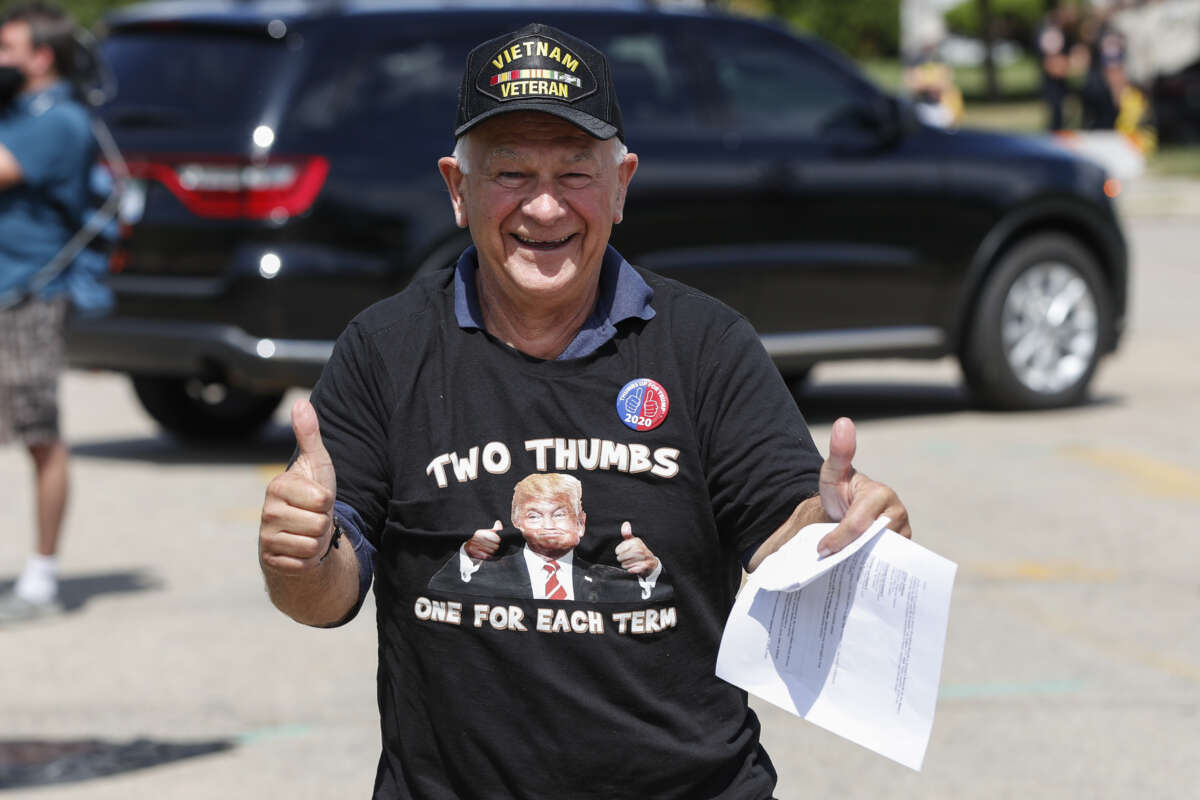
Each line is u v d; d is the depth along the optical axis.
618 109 3.29
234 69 10.40
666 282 3.40
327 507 3.02
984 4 53.56
